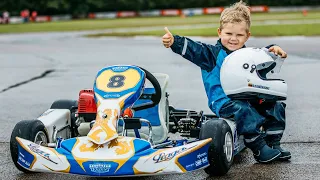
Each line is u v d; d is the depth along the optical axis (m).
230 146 5.22
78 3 64.38
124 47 21.67
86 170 4.57
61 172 4.64
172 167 4.56
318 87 10.80
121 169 4.54
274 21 39.50
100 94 5.02
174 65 14.69
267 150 5.56
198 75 12.72
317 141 6.59
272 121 5.73
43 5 64.50
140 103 5.43
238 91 5.30
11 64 16.02
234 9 5.67
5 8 64.44
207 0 66.06
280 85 5.37
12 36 31.94
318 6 66.50
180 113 6.16
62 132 5.81
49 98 10.05
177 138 6.76
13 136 5.13
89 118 5.52
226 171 5.13
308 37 25.45
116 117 4.83
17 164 5.20
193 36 26.17
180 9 66.12
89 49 21.09
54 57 18.02
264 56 5.33
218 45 5.68
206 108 8.78
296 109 8.62
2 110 9.00
